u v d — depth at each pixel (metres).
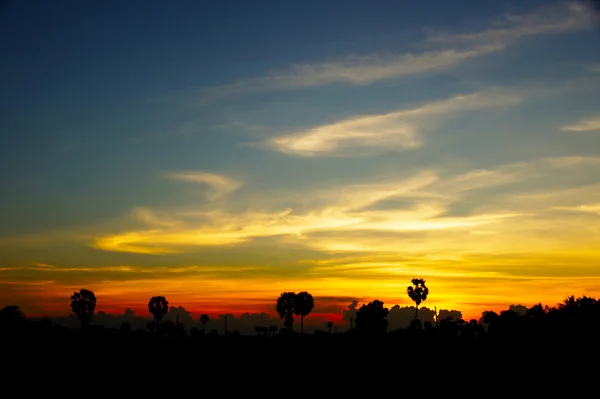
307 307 104.69
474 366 53.56
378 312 104.75
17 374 49.50
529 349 58.38
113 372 53.03
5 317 82.12
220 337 105.50
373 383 47.03
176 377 50.69
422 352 69.94
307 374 52.69
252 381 48.47
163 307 115.69
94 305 100.50
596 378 43.59
